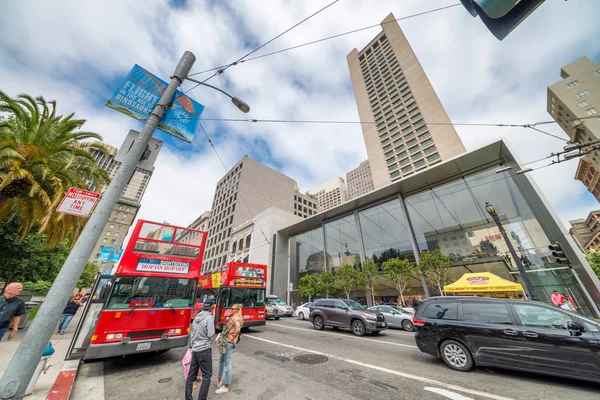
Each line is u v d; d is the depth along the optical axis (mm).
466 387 4410
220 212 59562
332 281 22266
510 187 16453
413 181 20828
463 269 16906
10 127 10148
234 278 11805
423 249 19625
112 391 4512
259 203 55812
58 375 4930
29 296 15492
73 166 13008
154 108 4883
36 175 11227
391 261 17828
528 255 14531
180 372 5586
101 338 5488
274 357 6609
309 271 28750
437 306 6199
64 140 11906
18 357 2746
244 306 11516
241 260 39719
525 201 15328
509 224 15914
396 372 5266
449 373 5168
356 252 24234
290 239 33656
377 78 66125
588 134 49719
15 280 17109
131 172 4215
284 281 31297
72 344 5477
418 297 18812
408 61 59938
